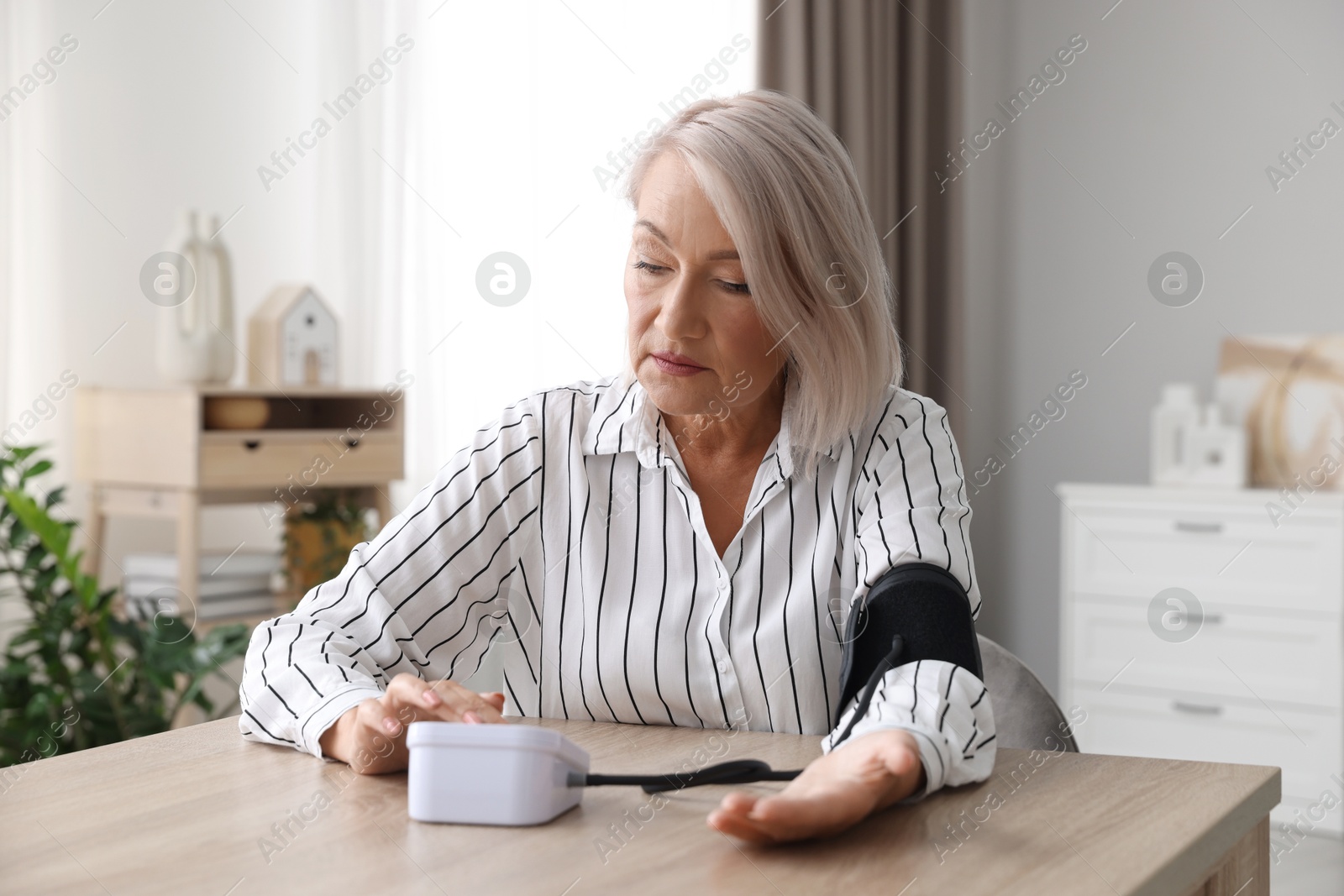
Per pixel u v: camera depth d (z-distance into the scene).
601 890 0.59
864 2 2.89
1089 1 3.29
